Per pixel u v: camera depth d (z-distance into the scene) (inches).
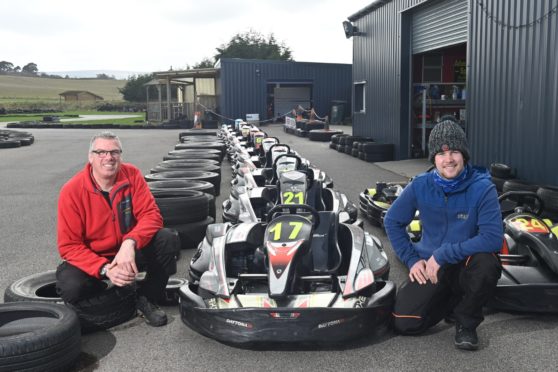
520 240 160.6
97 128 1136.2
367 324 128.4
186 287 142.1
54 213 303.0
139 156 605.6
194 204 224.8
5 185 404.5
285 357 128.3
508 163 327.6
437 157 128.6
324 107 1182.9
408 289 136.2
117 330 145.0
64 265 141.3
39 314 130.4
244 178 286.0
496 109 339.3
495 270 125.5
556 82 284.0
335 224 164.1
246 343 126.6
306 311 122.8
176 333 142.8
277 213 186.4
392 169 477.4
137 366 125.0
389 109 550.3
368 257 154.8
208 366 124.5
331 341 124.4
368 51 605.9
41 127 1154.0
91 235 144.3
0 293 174.9
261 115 1141.1
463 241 129.7
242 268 154.6
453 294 138.3
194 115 1227.9
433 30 473.1
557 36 282.4
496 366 122.2
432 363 124.0
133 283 150.6
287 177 197.2
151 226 144.2
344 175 443.8
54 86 6087.6
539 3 296.2
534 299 143.2
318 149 665.0
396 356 127.7
